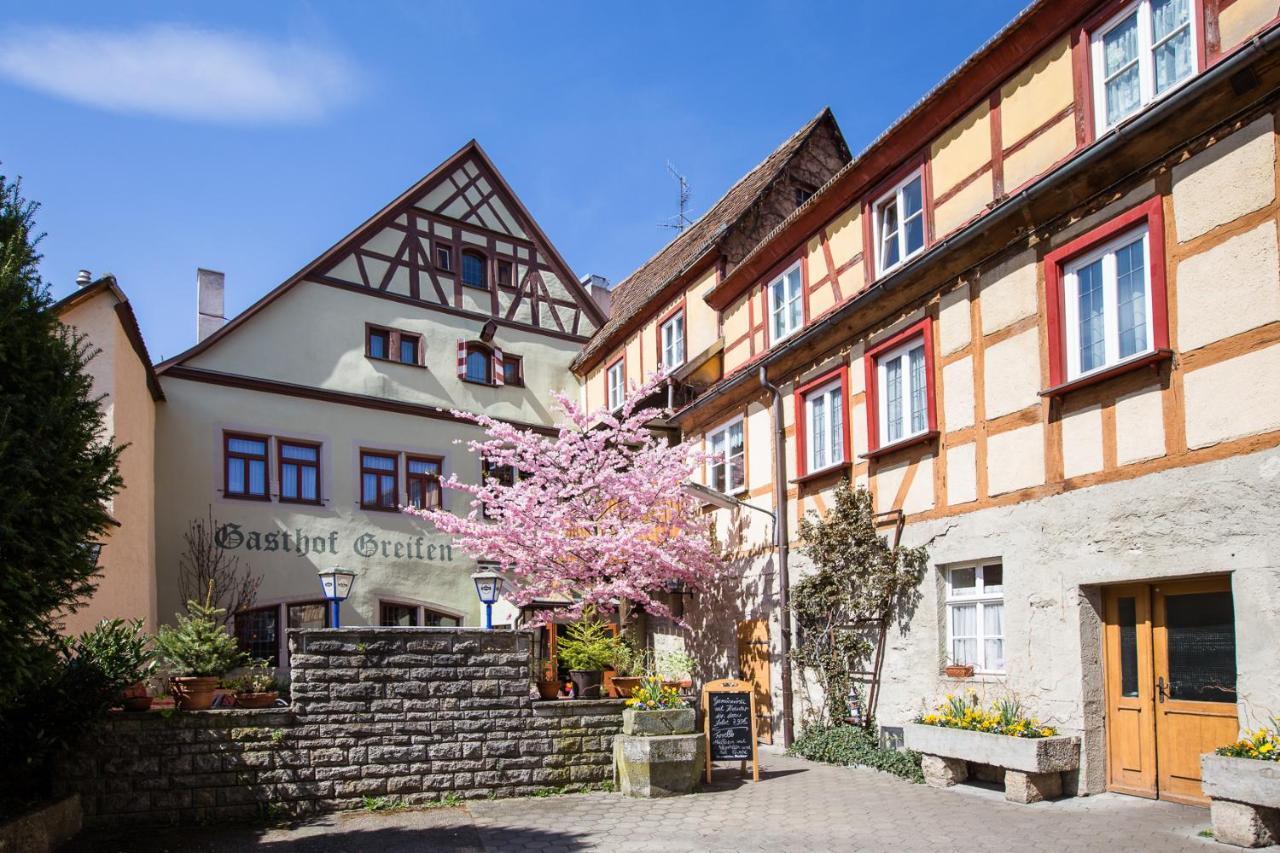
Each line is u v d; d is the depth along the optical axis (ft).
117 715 28.89
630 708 34.01
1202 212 26.14
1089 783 28.55
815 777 35.32
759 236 58.34
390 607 62.64
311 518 60.44
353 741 31.24
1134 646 28.43
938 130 37.70
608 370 71.05
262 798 29.96
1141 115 27.12
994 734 29.58
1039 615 30.50
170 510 55.98
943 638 35.50
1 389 22.45
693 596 54.29
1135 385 27.76
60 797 27.35
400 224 67.82
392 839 27.22
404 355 66.69
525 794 32.83
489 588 36.58
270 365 60.64
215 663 35.78
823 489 43.62
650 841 26.35
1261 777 21.53
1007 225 32.83
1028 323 31.99
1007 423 32.53
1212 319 25.67
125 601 45.55
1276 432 23.94
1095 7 30.71
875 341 40.19
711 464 54.65
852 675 40.16
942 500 35.50
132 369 47.37
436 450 66.33
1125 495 27.84
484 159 72.79
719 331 56.34
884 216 41.91
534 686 39.45
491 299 71.56
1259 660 23.86
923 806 29.22
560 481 56.90
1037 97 32.94
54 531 22.53
